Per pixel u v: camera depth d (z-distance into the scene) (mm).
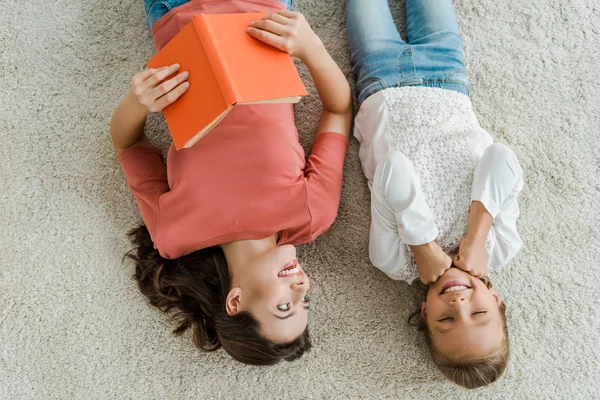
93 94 1198
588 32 1222
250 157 982
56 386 1170
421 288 1195
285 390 1188
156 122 1197
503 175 1023
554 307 1187
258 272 937
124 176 1195
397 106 1091
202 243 984
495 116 1220
